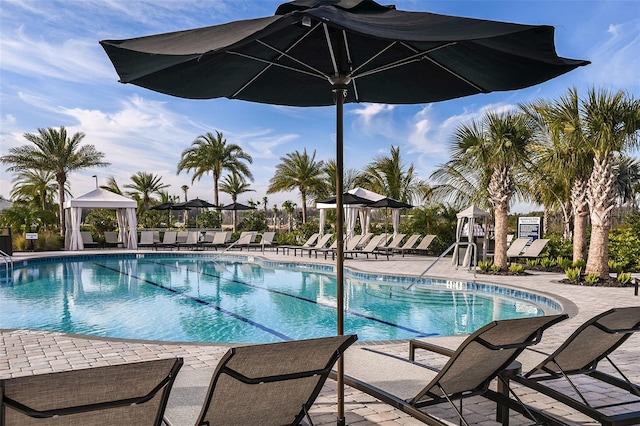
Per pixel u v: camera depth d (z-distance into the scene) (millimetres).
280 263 17016
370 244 17609
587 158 11492
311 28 2994
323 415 3396
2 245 17953
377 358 3865
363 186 26828
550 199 16125
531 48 2268
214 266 17172
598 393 3838
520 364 3299
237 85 3627
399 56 3396
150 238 23938
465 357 2805
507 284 10445
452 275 12273
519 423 3283
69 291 11492
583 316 6949
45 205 29156
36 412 1780
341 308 2758
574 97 10469
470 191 15234
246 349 2152
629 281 10164
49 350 5168
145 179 38875
